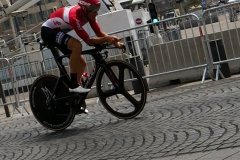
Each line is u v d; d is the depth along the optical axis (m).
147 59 11.08
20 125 8.27
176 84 10.79
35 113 7.00
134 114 6.75
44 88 6.89
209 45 10.02
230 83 8.66
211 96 7.54
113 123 6.73
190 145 4.76
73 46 6.38
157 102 8.05
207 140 4.81
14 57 11.03
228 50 10.47
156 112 6.98
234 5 10.30
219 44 10.12
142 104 6.67
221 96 7.33
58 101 6.80
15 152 5.95
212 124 5.47
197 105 6.95
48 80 6.84
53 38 6.48
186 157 4.41
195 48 10.48
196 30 10.47
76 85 6.59
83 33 6.27
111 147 5.32
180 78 10.71
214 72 10.20
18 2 21.08
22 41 20.67
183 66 10.62
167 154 4.62
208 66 10.03
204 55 10.35
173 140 5.10
